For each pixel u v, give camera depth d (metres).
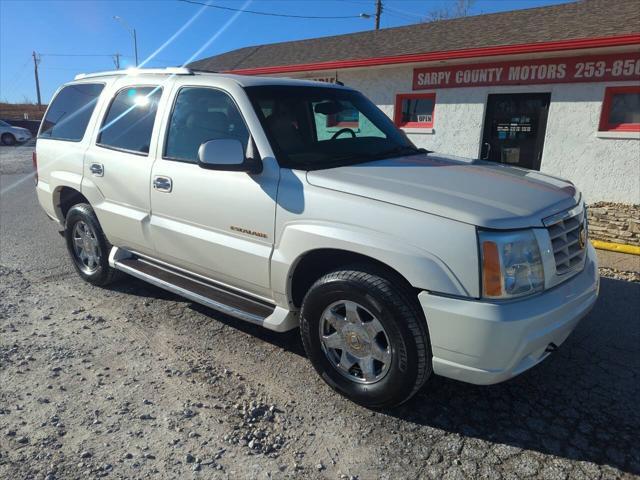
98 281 4.98
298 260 3.18
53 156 5.20
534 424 2.97
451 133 10.08
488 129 9.70
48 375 3.41
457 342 2.64
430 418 3.03
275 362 3.64
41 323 4.21
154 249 4.21
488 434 2.88
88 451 2.69
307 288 3.45
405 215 2.76
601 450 2.75
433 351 2.74
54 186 5.18
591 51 8.00
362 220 2.88
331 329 3.20
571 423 2.98
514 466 2.63
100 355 3.69
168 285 4.09
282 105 3.69
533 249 2.69
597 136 8.38
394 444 2.79
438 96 10.11
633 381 3.42
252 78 3.88
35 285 5.10
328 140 3.81
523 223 2.66
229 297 3.80
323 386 3.35
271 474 2.55
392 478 2.54
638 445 2.79
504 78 9.20
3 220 8.12
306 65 11.40
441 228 2.65
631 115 8.16
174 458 2.65
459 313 2.59
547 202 2.93
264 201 3.30
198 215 3.72
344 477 2.54
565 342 3.96
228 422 2.95
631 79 7.90
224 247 3.56
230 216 3.51
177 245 3.95
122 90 4.59
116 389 3.26
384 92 10.95
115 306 4.59
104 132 4.65
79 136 4.93
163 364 3.58
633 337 4.05
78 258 5.21
